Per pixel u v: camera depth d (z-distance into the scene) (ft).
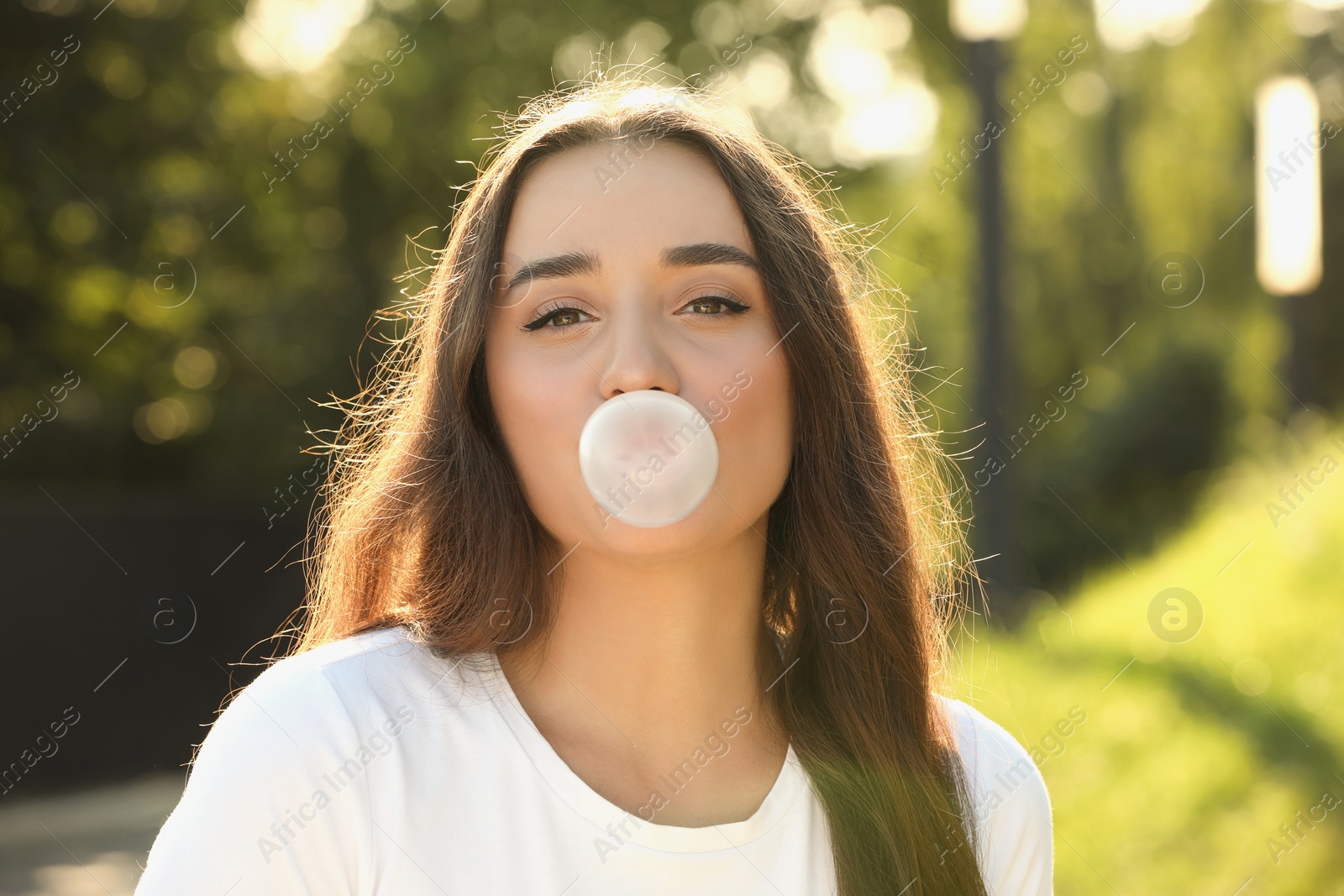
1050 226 63.72
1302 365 37.52
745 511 5.64
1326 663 19.53
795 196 6.23
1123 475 52.80
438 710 5.32
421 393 6.28
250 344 46.24
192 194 44.52
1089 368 65.00
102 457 44.52
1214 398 52.60
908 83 57.31
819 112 55.98
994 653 20.76
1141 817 16.07
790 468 6.55
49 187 39.63
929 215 53.67
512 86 49.80
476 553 5.75
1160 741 18.30
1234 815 15.66
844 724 6.45
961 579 8.53
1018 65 56.29
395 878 4.99
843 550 6.57
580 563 5.66
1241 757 17.02
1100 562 43.01
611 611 5.65
